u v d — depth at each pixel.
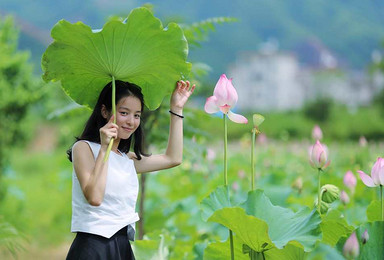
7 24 10.93
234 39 136.62
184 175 10.94
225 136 3.96
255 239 3.67
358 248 3.43
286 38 142.75
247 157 13.32
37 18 146.12
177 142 4.07
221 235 6.20
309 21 149.00
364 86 64.38
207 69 6.27
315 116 41.75
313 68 92.56
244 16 146.88
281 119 40.22
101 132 3.57
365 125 36.72
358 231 3.64
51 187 14.83
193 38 6.00
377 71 56.66
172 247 5.50
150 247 4.53
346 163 12.41
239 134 32.62
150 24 3.54
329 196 4.23
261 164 12.54
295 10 151.00
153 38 3.62
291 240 3.57
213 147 14.54
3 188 11.06
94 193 3.51
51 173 16.45
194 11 149.75
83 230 3.60
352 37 145.62
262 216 3.90
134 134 4.04
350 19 149.12
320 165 4.14
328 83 63.31
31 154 24.88
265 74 92.88
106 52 3.63
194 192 9.85
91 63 3.71
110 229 3.61
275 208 3.95
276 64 92.75
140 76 3.84
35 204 12.88
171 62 3.76
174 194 9.92
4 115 10.47
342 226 3.87
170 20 6.04
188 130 6.20
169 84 3.95
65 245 10.57
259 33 143.12
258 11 147.12
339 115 40.06
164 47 3.67
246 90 93.69
